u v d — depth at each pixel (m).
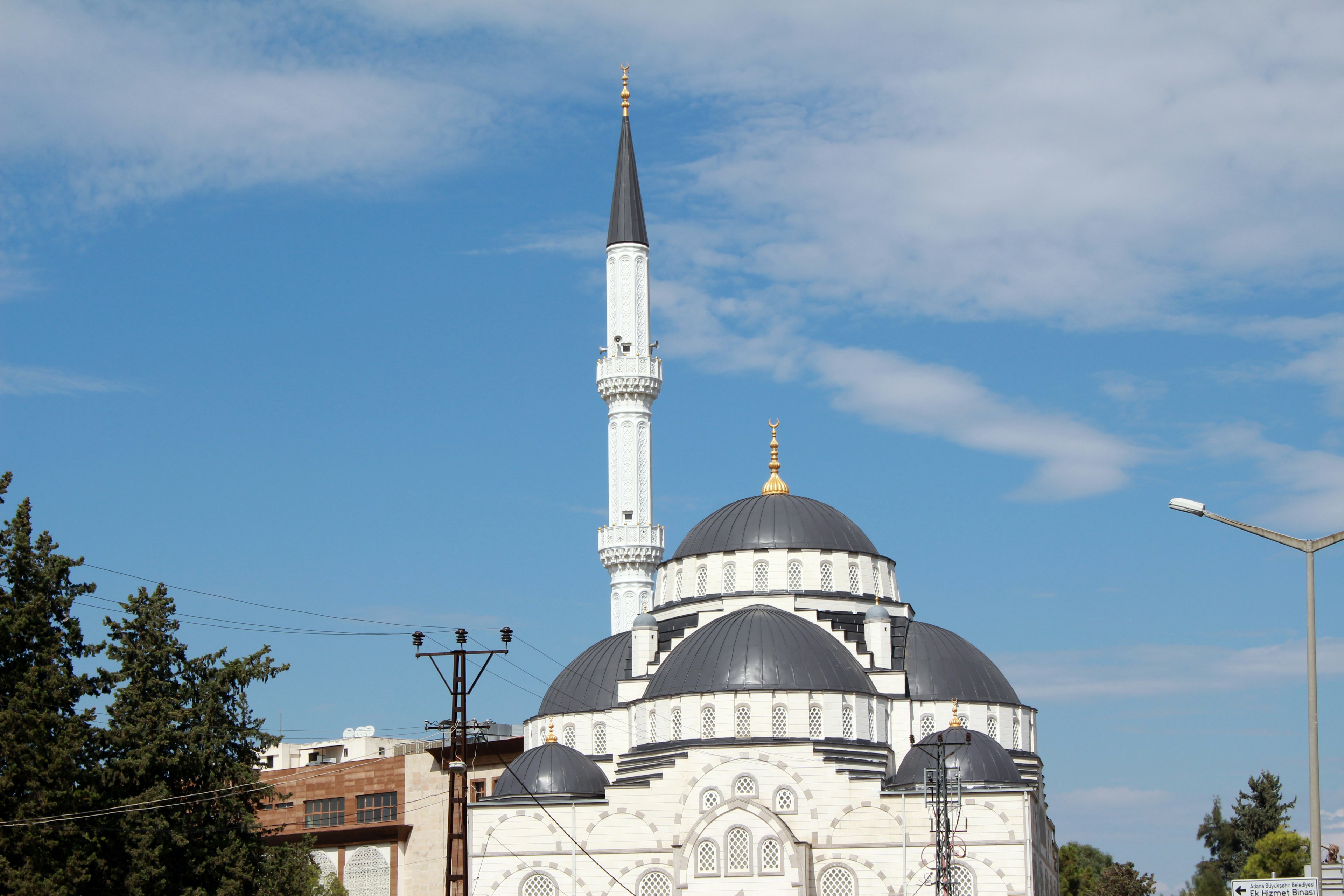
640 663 117.94
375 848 143.12
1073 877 184.12
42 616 84.06
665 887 101.50
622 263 144.25
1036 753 118.50
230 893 87.56
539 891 103.44
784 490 127.00
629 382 140.75
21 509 85.62
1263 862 158.50
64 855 81.62
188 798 89.25
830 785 100.88
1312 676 55.88
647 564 138.75
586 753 119.75
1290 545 57.56
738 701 103.88
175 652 92.56
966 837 98.50
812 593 117.75
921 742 104.00
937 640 118.12
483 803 105.56
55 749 79.94
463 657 88.44
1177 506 59.22
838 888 99.44
